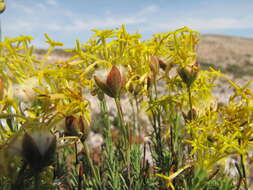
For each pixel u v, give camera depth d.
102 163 0.22
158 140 0.19
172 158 0.17
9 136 0.10
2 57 0.09
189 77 0.14
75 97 0.11
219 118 0.14
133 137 0.20
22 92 0.10
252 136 0.12
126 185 0.17
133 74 0.15
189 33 0.15
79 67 0.14
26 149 0.09
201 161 0.12
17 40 0.09
